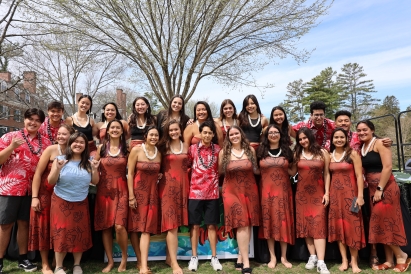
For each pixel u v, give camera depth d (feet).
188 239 13.92
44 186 11.93
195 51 32.32
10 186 11.83
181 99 14.74
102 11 29.27
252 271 12.56
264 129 14.20
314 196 12.85
